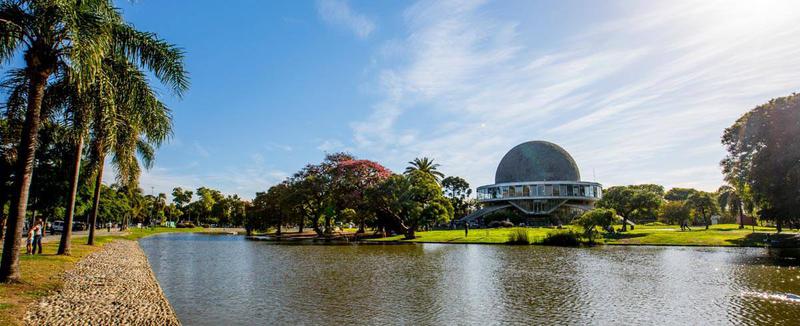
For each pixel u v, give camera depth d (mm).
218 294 15414
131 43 15570
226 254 32375
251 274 20672
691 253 30797
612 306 13273
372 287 16781
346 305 13516
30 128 14188
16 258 14297
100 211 60406
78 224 72188
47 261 20469
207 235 71312
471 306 13352
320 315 12211
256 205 74250
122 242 41281
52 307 11688
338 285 17266
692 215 65812
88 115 15562
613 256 28844
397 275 20094
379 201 52594
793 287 16312
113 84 15453
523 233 40906
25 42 14000
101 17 13102
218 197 136500
